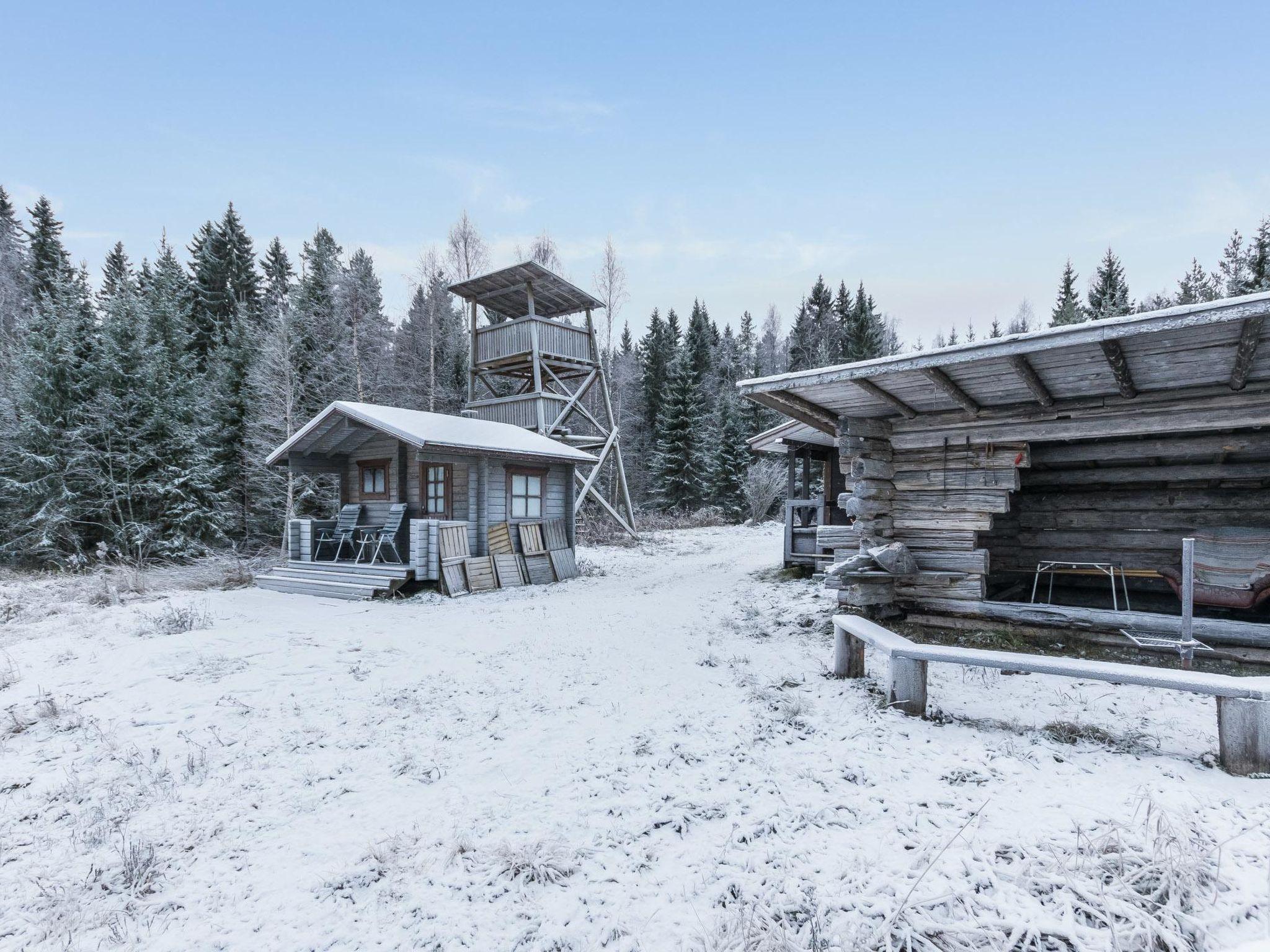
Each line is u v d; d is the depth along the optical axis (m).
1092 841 2.71
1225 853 2.60
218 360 21.28
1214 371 4.76
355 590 11.13
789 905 2.52
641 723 4.73
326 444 13.62
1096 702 4.67
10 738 4.73
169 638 7.58
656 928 2.46
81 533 16.45
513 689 5.71
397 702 5.43
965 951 2.19
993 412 6.29
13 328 22.97
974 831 2.91
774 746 4.11
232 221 36.28
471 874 2.93
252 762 4.29
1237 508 6.84
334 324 23.53
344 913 2.71
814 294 52.03
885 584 6.83
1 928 2.68
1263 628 4.95
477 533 12.64
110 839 3.38
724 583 12.16
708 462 31.94
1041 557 8.06
